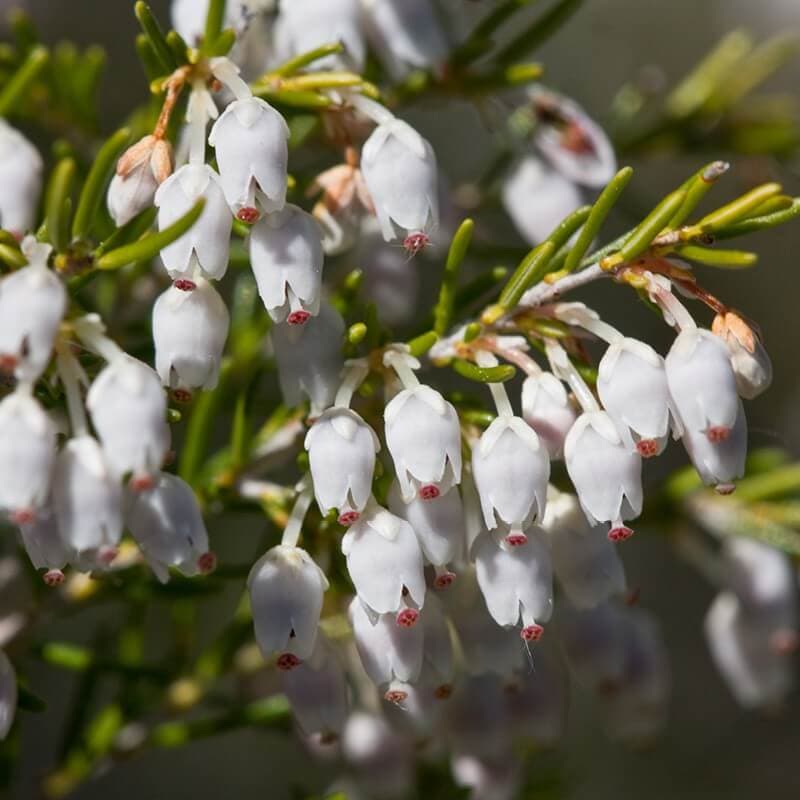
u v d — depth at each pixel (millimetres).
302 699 160
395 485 157
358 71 167
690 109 195
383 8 171
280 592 156
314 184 163
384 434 160
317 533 163
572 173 178
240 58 169
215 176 155
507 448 155
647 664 184
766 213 157
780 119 195
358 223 163
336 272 181
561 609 175
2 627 172
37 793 181
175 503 154
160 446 151
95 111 184
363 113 162
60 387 156
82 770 181
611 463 155
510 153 187
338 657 162
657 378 154
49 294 150
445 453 155
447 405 155
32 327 150
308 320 158
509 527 156
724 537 189
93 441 151
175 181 154
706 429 154
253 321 182
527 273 158
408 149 158
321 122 172
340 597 165
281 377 159
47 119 184
